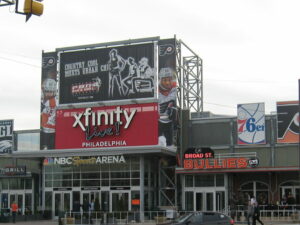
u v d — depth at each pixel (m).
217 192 47.72
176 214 42.41
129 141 50.78
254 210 35.16
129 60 52.00
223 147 49.81
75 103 53.31
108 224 42.38
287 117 47.78
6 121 60.03
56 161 50.72
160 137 49.97
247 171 45.78
